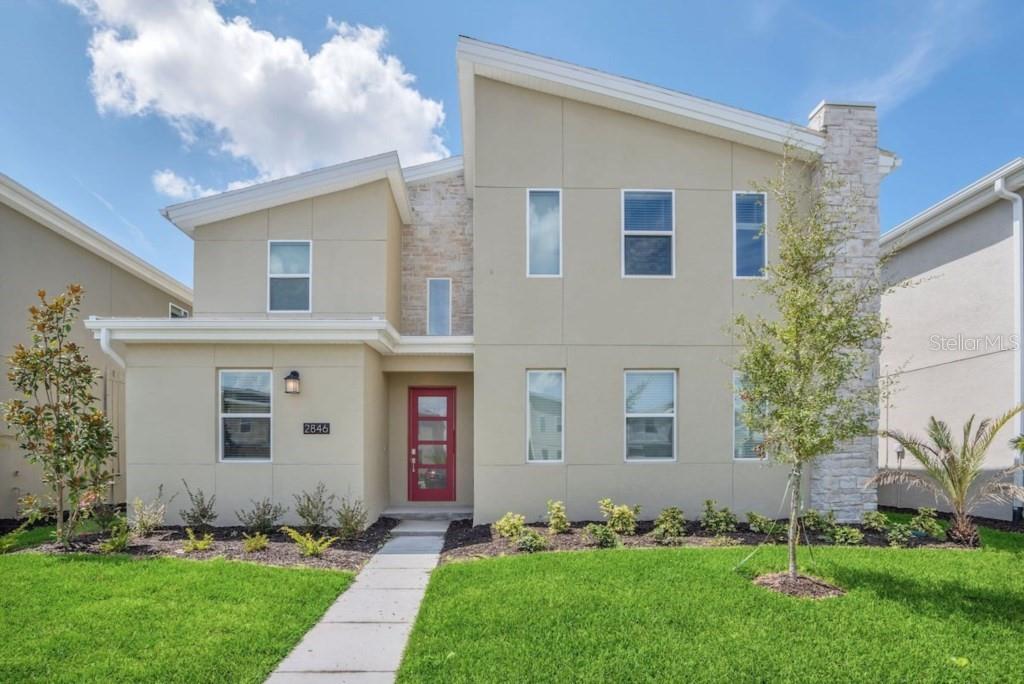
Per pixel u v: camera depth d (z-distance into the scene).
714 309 9.36
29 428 7.24
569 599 5.28
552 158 9.41
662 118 9.40
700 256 9.41
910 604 5.19
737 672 3.98
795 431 5.63
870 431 6.29
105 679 3.90
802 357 5.63
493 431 9.16
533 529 8.46
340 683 3.98
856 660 4.15
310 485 8.99
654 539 7.82
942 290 11.52
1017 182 9.55
